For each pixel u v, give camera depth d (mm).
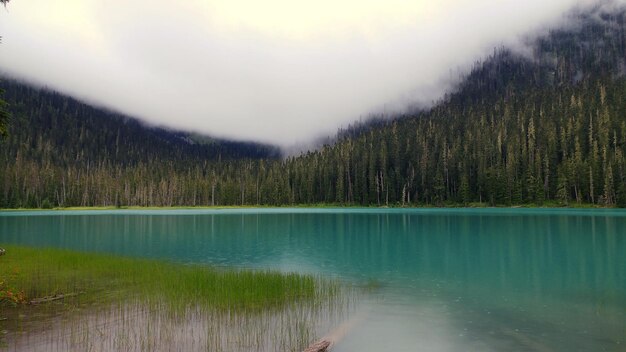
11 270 21391
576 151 119875
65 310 14633
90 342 11492
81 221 78562
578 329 13734
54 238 45375
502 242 39031
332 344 12250
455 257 30422
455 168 140000
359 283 21062
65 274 20953
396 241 41156
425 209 127000
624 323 14383
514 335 13203
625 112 142625
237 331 12828
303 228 59031
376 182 144750
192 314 14484
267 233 51344
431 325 14156
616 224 56906
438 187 134125
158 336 12133
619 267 25562
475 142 151125
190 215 103750
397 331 13477
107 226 64875
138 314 14320
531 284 20859
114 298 16281
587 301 17422
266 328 13242
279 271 23172
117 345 11305
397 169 148625
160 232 53281
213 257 30906
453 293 18891
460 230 52062
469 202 129125
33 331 12359
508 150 134250
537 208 111438
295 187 158875
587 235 43625
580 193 110875
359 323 14227
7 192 143500
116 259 25922
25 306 15070
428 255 31484
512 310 16047
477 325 14156
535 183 118375
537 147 133750
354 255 31781
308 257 30719
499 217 76438
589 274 23375
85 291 17422
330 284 20516
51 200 156125
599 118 137000
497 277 22641
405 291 19219
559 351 11828
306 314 15016
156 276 20438
